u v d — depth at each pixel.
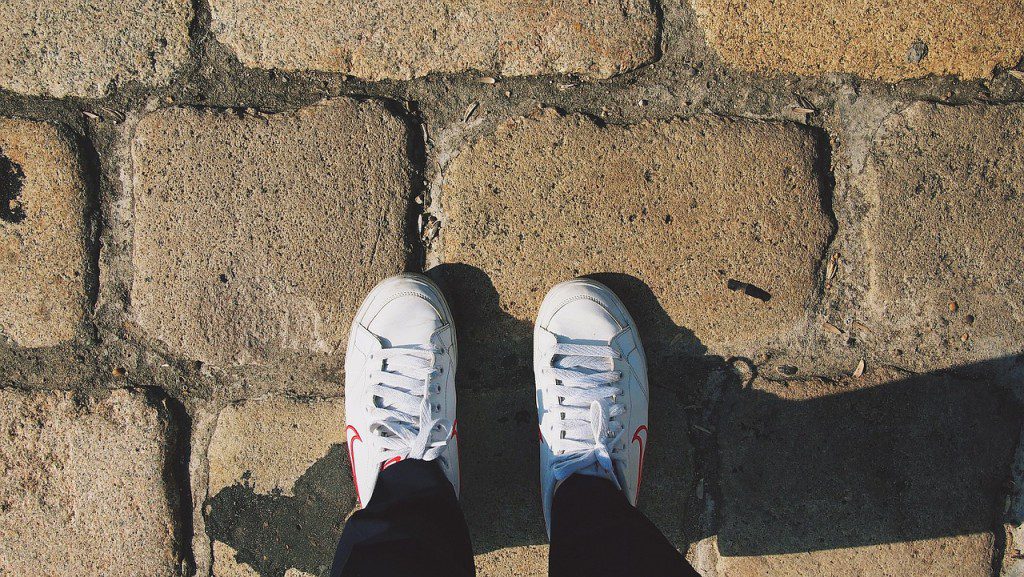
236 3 1.33
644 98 1.36
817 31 1.34
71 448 1.36
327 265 1.35
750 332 1.38
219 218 1.34
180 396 1.38
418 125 1.35
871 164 1.36
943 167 1.36
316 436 1.37
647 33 1.35
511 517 1.39
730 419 1.39
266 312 1.36
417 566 1.03
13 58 1.33
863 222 1.37
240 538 1.38
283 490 1.38
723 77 1.36
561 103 1.36
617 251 1.36
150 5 1.33
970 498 1.39
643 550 1.07
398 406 1.32
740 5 1.34
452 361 1.35
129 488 1.36
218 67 1.34
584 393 1.32
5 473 1.36
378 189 1.35
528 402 1.39
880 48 1.35
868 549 1.39
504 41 1.34
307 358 1.37
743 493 1.39
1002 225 1.36
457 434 1.39
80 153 1.34
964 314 1.37
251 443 1.37
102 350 1.36
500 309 1.38
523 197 1.35
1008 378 1.39
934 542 1.39
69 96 1.34
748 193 1.35
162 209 1.34
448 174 1.36
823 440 1.39
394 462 1.30
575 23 1.34
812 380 1.38
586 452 1.30
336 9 1.33
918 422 1.39
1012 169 1.36
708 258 1.36
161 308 1.35
